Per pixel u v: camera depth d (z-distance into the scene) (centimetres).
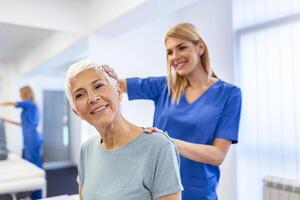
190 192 119
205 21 263
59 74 301
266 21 221
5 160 229
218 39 254
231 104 120
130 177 72
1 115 248
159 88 143
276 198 206
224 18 249
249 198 236
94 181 78
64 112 319
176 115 127
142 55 258
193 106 125
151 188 71
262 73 224
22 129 250
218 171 127
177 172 71
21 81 269
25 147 248
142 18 206
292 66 205
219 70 254
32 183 197
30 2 222
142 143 74
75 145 319
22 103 250
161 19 267
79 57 273
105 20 216
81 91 73
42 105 301
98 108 73
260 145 228
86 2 246
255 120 230
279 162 215
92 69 74
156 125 136
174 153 73
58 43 255
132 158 73
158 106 140
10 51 256
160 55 267
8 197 198
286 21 208
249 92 234
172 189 69
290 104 207
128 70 251
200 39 123
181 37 119
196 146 108
